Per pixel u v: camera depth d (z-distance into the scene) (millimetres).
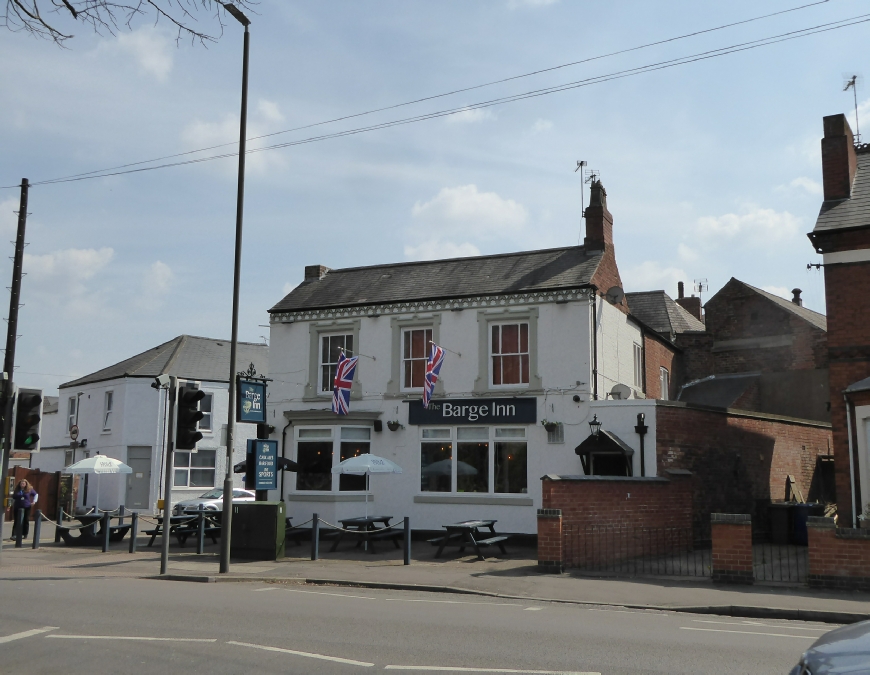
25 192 22453
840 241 17250
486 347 21719
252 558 17391
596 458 20156
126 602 11320
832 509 21656
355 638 8727
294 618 10023
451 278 23547
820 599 12039
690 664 7586
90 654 7938
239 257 16266
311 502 22281
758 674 7191
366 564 16531
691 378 30266
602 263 22188
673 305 33812
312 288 25391
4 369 21656
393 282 24344
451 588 13305
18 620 9820
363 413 22344
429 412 21906
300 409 23422
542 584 13672
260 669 7324
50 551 19562
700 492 19703
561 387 20656
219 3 6910
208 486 34969
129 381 33906
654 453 19188
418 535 21547
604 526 16688
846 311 16953
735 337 30359
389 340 22812
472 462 21453
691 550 18719
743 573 13516
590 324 20734
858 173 19422
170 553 18953
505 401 21109
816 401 27844
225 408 35906
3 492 16781
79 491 35000
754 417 22031
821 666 4695
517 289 21500
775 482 22359
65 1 6523
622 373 23109
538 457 20672
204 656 7824
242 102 16656
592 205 22859
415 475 21859
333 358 23641
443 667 7379
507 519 20688
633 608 11828
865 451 15805
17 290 21984
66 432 38156
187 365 35625
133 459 33562
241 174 16406
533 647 8328
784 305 30547
